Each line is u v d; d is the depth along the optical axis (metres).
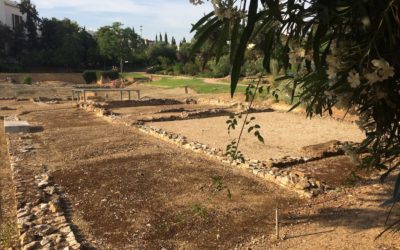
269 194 6.48
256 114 16.41
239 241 4.82
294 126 13.38
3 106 21.91
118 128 13.62
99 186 7.02
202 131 12.85
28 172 7.95
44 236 4.90
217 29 1.80
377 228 4.86
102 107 19.72
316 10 1.60
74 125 14.54
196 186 6.88
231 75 1.57
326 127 12.97
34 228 5.11
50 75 53.50
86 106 20.05
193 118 16.19
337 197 6.21
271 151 9.72
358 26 1.71
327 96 2.14
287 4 1.60
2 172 8.35
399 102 1.83
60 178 7.57
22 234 4.96
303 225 5.19
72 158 9.15
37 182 7.23
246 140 11.14
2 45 61.41
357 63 1.73
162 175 7.59
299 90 2.67
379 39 1.64
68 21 69.50
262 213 5.67
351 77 1.65
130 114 17.22
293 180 6.77
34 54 61.12
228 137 11.68
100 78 53.81
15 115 17.45
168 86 38.34
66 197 6.52
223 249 4.64
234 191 6.61
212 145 10.48
